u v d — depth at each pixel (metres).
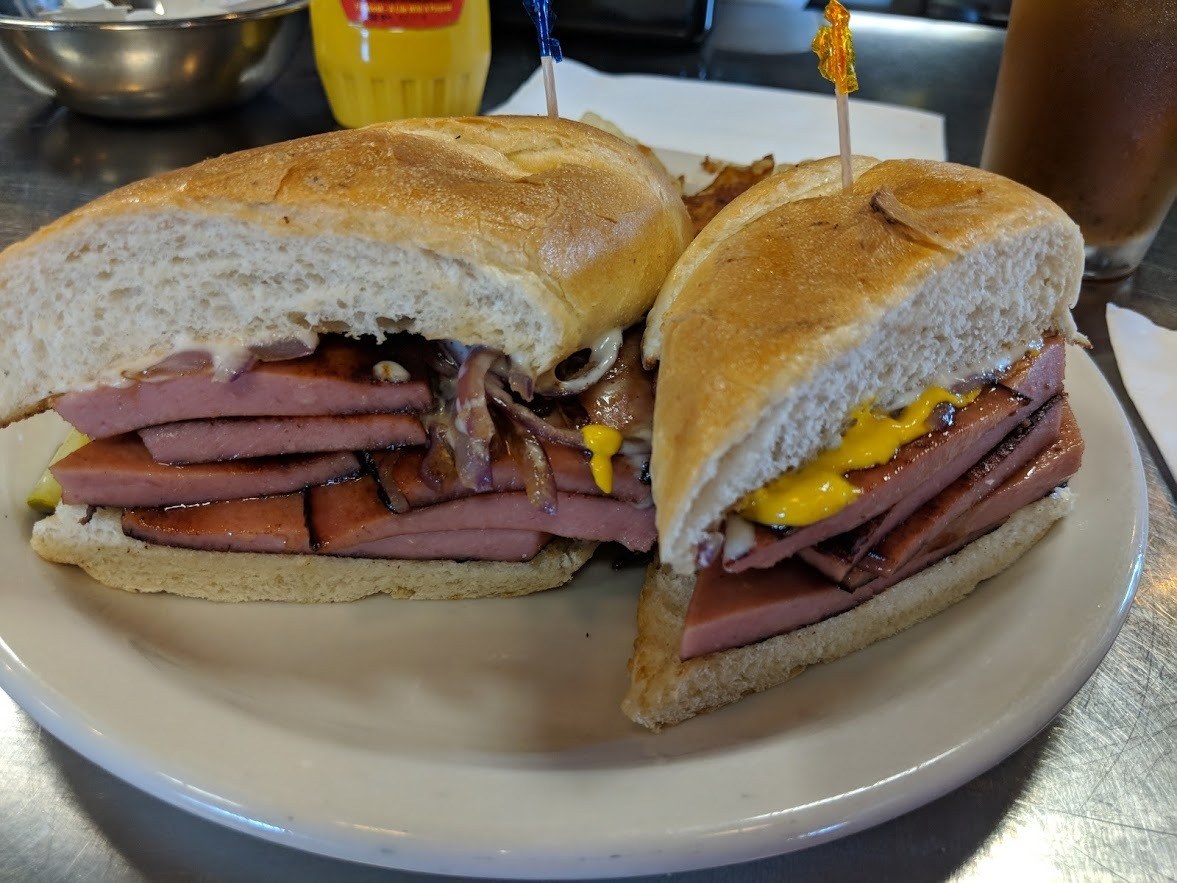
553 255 0.18
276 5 0.38
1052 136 0.29
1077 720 0.18
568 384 0.19
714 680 0.17
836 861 0.15
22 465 0.21
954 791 0.16
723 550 0.16
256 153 0.19
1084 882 0.15
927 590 0.18
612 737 0.17
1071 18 0.26
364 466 0.20
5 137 0.40
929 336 0.17
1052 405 0.19
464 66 0.37
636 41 0.49
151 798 0.16
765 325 0.16
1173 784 0.16
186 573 0.20
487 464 0.19
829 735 0.15
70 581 0.20
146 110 0.39
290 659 0.19
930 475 0.17
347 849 0.14
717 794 0.14
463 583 0.21
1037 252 0.18
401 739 0.17
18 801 0.16
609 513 0.20
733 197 0.28
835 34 0.19
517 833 0.14
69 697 0.16
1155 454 0.24
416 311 0.19
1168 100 0.27
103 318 0.19
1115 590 0.18
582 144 0.22
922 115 0.39
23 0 0.39
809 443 0.16
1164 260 0.33
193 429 0.19
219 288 0.18
